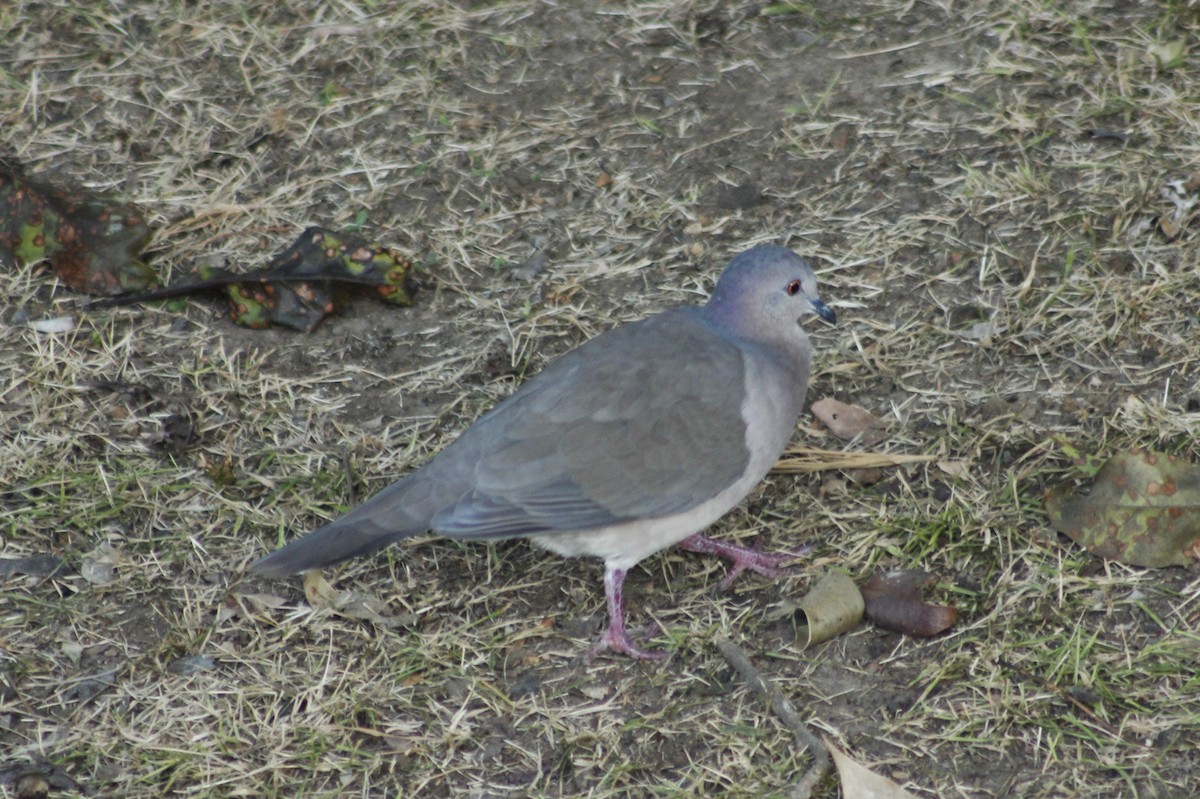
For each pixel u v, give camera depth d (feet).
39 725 28.22
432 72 45.44
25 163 42.32
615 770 26.86
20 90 44.88
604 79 45.03
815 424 34.76
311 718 28.27
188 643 29.84
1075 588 29.71
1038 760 26.55
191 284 37.96
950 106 42.70
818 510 32.42
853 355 36.22
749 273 31.07
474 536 28.32
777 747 27.22
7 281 38.75
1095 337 35.50
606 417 29.09
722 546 31.65
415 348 37.40
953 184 40.29
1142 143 40.52
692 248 39.40
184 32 47.03
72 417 35.06
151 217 40.75
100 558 31.71
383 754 27.58
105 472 33.65
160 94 44.83
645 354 30.14
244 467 34.01
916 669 28.60
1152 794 25.64
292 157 42.83
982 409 34.19
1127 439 32.73
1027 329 36.09
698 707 28.25
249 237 40.24
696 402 29.48
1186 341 35.01
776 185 41.04
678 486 29.09
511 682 29.09
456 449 29.30
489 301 38.50
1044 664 28.22
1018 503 31.73
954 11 45.93
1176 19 44.34
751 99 43.91
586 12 47.42
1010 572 30.22
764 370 30.45
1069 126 41.37
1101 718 27.12
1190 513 29.81
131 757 27.53
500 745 27.73
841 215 39.91
